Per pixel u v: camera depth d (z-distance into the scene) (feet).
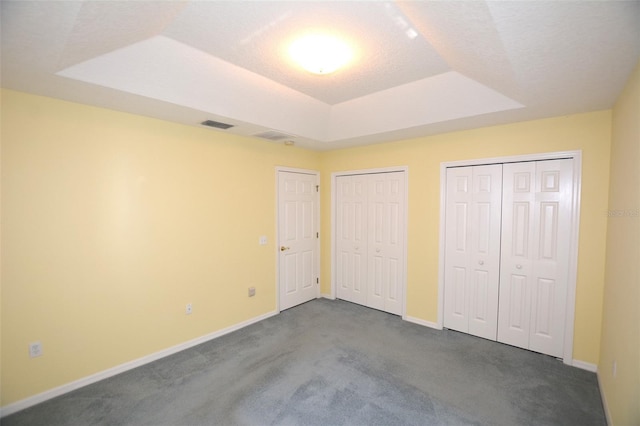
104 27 5.04
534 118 9.01
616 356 6.19
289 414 6.74
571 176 8.74
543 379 8.04
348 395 7.39
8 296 6.79
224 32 6.05
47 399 7.26
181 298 9.78
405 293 12.20
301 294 14.17
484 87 8.02
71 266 7.60
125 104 7.70
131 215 8.61
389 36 6.17
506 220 9.88
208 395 7.41
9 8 4.07
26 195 6.95
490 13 4.19
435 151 11.23
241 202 11.49
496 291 10.16
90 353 7.94
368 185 13.39
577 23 4.26
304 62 6.99
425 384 7.83
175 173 9.52
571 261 8.70
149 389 7.66
